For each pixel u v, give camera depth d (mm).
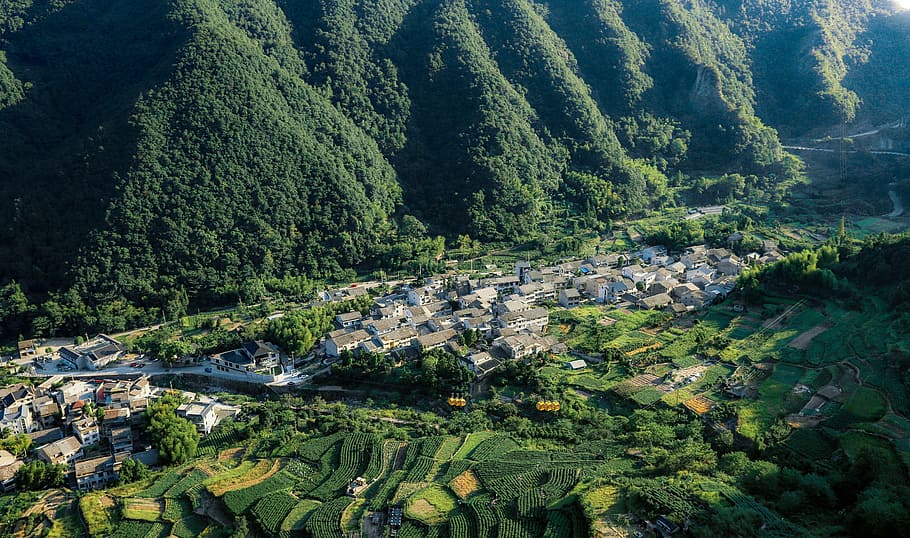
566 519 120375
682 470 133625
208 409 183000
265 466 156500
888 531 104625
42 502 151500
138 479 157500
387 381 195125
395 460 153625
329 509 134000
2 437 173625
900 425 138125
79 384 198250
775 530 108062
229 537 131375
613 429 159750
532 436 161875
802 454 136375
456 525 124312
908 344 167750
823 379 166125
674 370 183375
